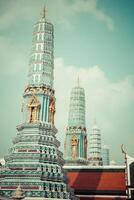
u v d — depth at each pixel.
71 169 64.12
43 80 52.25
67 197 45.75
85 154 80.56
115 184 60.66
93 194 59.91
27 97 51.50
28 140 48.47
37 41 55.25
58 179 46.72
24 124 49.72
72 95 80.75
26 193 43.12
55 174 46.59
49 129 50.12
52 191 44.56
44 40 55.19
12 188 44.12
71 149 79.75
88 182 61.75
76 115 80.50
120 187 60.00
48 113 51.03
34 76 52.62
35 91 51.28
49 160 47.47
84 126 81.62
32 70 53.28
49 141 49.19
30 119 50.06
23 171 45.31
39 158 46.56
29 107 50.62
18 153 47.44
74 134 80.62
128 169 56.94
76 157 79.00
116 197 58.97
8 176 45.56
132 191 55.41
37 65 53.38
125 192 58.97
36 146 47.53
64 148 79.31
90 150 83.00
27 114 50.53
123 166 62.66
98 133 83.25
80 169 63.88
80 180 62.25
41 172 45.00
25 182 44.19
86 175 62.94
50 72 53.59
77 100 80.50
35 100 50.75
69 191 48.72
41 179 44.78
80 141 80.38
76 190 60.66
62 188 46.09
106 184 60.94
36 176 44.69
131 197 55.03
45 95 51.34
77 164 78.06
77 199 52.41
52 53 55.50
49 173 45.91
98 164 80.88
